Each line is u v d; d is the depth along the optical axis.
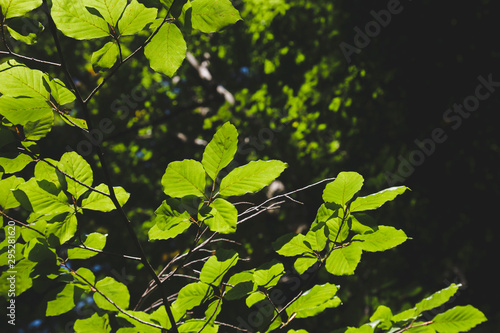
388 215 5.61
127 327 1.14
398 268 5.11
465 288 5.61
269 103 7.71
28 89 0.98
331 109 6.86
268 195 5.57
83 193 1.12
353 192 1.06
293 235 1.13
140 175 8.68
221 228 1.04
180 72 8.66
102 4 0.93
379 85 6.94
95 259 5.50
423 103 6.70
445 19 6.77
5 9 0.99
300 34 8.27
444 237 6.05
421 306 1.12
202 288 1.15
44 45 8.29
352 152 6.61
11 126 1.06
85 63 8.62
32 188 1.08
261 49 8.45
